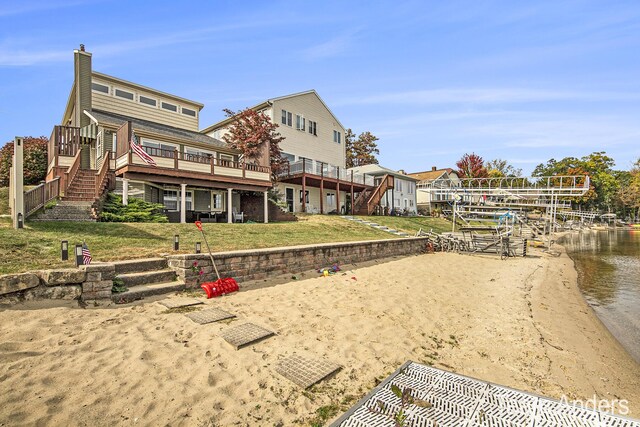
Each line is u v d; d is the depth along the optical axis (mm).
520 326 6492
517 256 18922
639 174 69312
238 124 23594
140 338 4477
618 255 21703
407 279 9852
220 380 3658
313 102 30250
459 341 5461
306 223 19484
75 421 2865
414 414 3094
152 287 6449
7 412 2875
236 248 9672
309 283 8539
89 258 6121
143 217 13586
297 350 4531
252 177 18641
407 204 41375
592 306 9141
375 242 13961
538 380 4316
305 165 25469
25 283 4988
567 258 19516
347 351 4633
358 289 8219
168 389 3418
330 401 3414
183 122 24844
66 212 11328
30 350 3887
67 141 15320
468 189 25375
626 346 6168
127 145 14078
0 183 20109
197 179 16297
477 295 8781
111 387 3371
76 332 4449
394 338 5277
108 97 20922
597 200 67375
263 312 6000
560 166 70250
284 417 3123
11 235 7652
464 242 19281
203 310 5828
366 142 52219
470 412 3150
